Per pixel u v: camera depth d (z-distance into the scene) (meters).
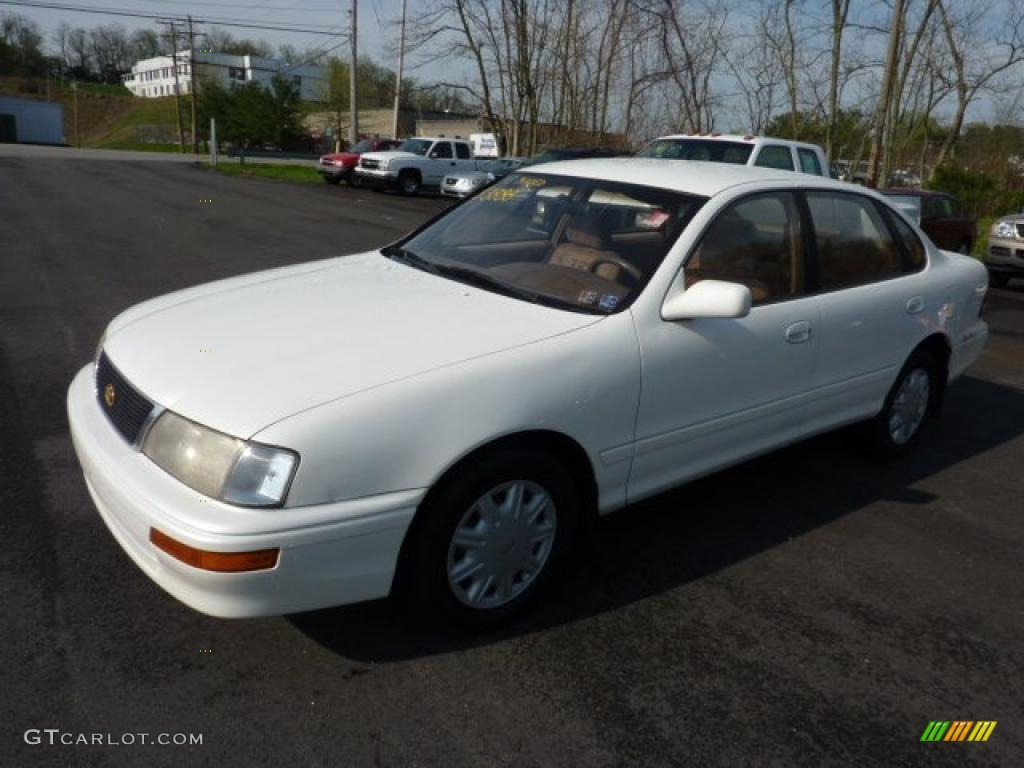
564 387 2.92
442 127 59.97
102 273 8.81
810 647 3.04
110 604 3.00
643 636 3.03
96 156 38.00
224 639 2.85
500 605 2.97
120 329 3.22
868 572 3.61
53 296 7.59
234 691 2.62
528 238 3.84
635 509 4.07
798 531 3.94
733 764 2.46
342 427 2.47
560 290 3.38
